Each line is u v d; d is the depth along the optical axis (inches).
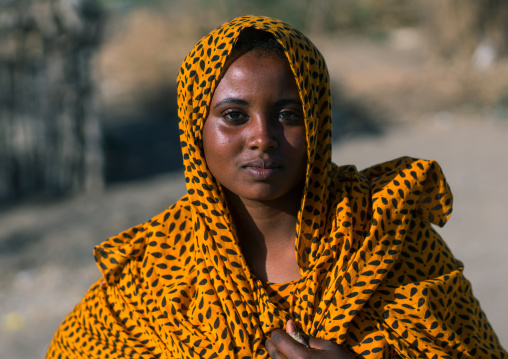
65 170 347.9
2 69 335.3
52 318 215.6
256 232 69.2
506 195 313.4
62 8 332.2
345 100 492.4
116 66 570.6
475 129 421.4
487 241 264.1
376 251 66.0
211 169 66.2
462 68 506.0
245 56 63.4
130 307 71.3
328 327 64.8
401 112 462.0
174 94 529.7
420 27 591.8
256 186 63.8
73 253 261.1
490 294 220.5
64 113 343.9
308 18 712.4
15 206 327.9
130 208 313.3
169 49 599.8
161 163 397.7
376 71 539.8
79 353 73.7
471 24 537.3
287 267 68.6
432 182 70.1
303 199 66.0
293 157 63.9
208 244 68.0
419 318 65.7
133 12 668.7
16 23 328.8
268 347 63.7
